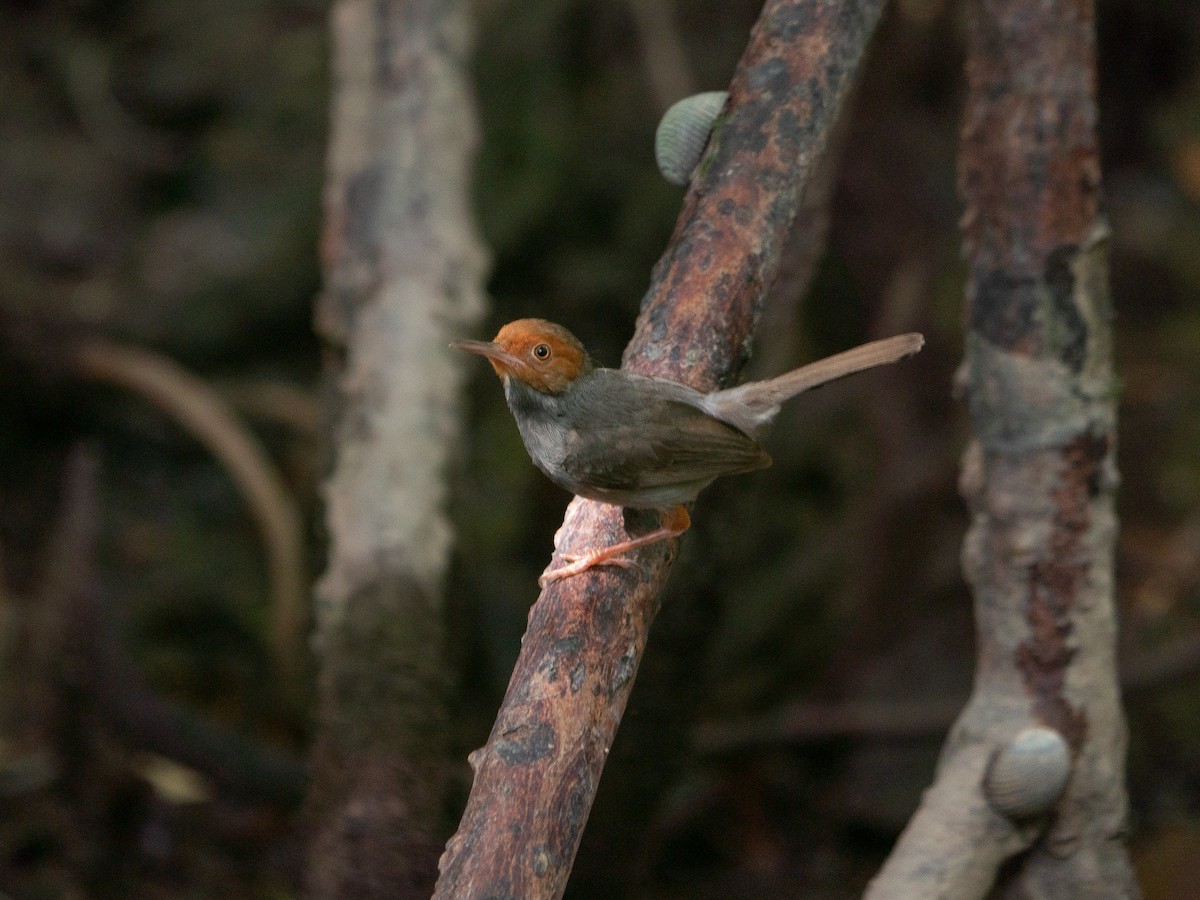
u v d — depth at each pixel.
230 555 16.00
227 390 17.39
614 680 4.41
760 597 14.62
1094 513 6.22
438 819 7.62
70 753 11.62
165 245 19.47
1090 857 6.14
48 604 11.99
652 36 16.50
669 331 5.40
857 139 14.91
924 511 14.62
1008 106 6.18
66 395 15.98
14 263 18.62
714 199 5.40
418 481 8.41
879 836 12.88
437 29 9.54
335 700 7.81
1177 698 14.36
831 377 5.46
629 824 8.67
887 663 14.64
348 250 9.19
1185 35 21.34
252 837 11.84
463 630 9.52
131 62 22.36
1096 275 6.22
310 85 21.34
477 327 9.18
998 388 6.27
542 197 17.70
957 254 16.97
